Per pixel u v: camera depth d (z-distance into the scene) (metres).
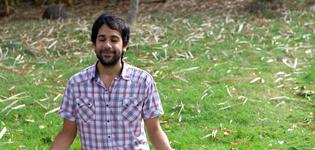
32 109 5.83
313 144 4.84
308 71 7.34
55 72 7.36
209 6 11.92
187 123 5.46
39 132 5.21
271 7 11.09
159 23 10.38
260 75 7.14
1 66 7.59
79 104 2.93
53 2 13.16
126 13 11.77
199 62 7.81
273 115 5.66
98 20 2.86
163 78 6.99
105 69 2.91
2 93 6.34
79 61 7.94
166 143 3.07
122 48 2.90
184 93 6.32
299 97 6.30
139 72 2.97
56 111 5.75
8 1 12.62
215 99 6.13
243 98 6.16
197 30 9.72
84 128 2.96
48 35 9.50
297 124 5.40
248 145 4.83
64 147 3.07
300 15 10.67
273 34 9.41
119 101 2.91
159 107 3.04
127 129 2.94
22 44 8.88
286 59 7.94
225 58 8.04
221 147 4.77
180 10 11.70
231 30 9.67
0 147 4.79
